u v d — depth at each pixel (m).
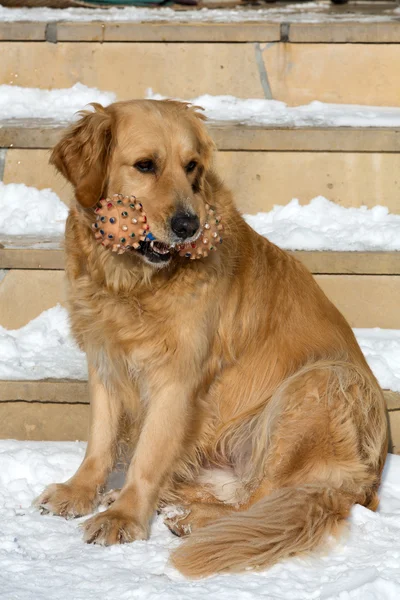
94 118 4.75
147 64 7.90
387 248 6.34
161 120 4.71
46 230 6.69
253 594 3.59
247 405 5.10
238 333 5.04
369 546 4.22
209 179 5.12
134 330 4.68
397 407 5.60
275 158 6.91
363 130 6.82
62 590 3.59
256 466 4.92
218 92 7.97
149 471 4.62
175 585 3.68
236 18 8.79
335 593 3.61
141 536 4.37
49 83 7.98
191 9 10.36
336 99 8.00
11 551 3.99
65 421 5.56
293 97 8.00
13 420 5.57
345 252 6.23
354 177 6.95
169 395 4.71
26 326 6.22
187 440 4.78
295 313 5.23
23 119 7.36
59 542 4.18
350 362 5.07
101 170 4.69
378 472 4.94
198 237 4.51
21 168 6.95
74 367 5.73
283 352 5.13
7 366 5.69
